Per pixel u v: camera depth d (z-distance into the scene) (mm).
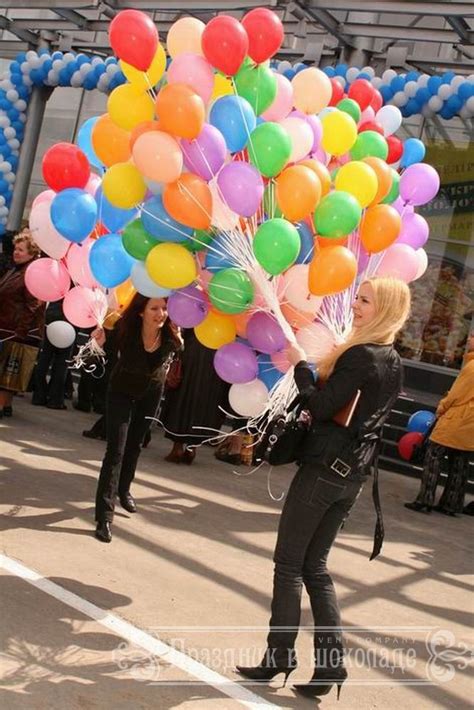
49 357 9859
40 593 4332
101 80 12648
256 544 5977
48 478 6684
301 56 12930
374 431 3623
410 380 13453
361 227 4469
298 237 3992
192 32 4344
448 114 10414
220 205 3988
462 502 8328
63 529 5461
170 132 3879
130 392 5383
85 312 4949
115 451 5387
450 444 8039
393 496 8695
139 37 3951
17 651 3660
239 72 4191
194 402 8023
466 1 10156
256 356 4531
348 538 6641
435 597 5555
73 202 4324
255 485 7863
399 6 10453
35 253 8156
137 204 4254
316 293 4086
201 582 4984
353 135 4598
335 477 3584
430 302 13641
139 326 5266
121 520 5902
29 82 14086
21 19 14633
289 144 3979
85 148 4930
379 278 3668
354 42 12148
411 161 5344
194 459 8508
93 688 3473
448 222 13641
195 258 4324
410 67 12312
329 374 3648
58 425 8906
